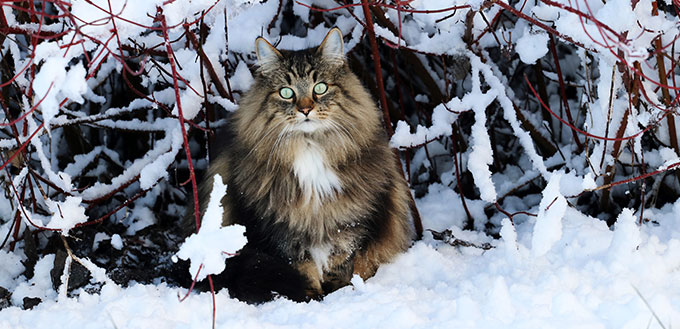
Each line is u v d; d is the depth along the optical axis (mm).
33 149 5086
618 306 3082
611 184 3883
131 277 4223
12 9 4273
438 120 4508
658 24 3746
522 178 5000
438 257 4160
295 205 3840
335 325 3248
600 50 3586
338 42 3953
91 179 5414
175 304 3459
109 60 4934
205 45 4500
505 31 4672
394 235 4156
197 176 5375
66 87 2818
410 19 4906
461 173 5203
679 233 4125
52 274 4148
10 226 4727
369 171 3951
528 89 5590
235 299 3668
